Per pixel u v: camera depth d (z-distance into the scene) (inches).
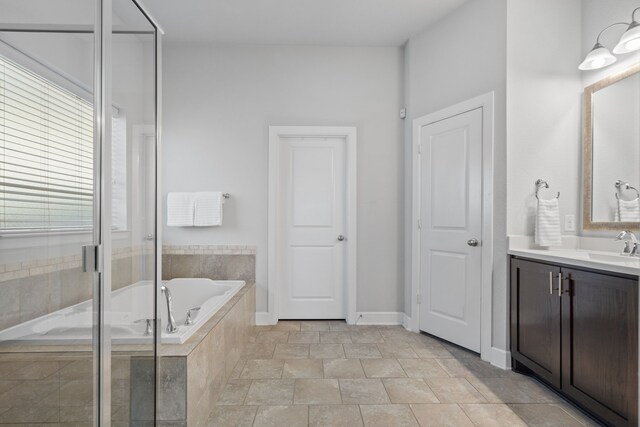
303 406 75.8
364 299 135.9
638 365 58.3
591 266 67.9
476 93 104.7
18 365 36.2
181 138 134.5
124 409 51.9
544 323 81.5
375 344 113.4
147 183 59.8
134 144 55.2
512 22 96.6
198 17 117.0
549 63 98.2
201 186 134.9
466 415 72.4
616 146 88.4
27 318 36.8
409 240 130.5
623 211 86.3
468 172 106.7
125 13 52.2
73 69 41.4
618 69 89.0
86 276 43.3
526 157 97.0
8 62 34.7
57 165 39.4
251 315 123.3
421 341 116.3
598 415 67.1
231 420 70.6
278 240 137.0
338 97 136.1
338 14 115.0
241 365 97.1
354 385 85.4
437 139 117.1
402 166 136.1
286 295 139.2
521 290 90.5
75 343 42.1
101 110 45.6
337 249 139.7
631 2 85.9
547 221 92.8
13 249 35.3
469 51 107.0
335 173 139.4
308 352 106.5
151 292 60.7
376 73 136.2
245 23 120.6
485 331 100.3
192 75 134.6
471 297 105.5
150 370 59.6
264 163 135.6
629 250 80.4
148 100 60.5
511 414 72.8
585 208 96.6
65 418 40.9
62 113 40.0
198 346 67.6
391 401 77.9
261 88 135.6
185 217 130.1
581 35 99.7
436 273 118.1
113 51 48.6
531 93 97.3
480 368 95.3
